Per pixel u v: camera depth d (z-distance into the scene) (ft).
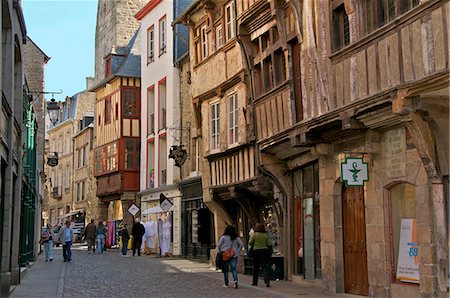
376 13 36.55
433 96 31.32
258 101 54.34
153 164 105.09
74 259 84.79
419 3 32.01
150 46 105.70
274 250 58.03
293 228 54.08
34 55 93.15
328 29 41.73
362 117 37.52
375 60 35.60
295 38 47.06
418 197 34.78
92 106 173.78
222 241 48.85
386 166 38.19
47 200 192.24
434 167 32.37
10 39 43.24
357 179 39.01
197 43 71.46
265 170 54.19
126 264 74.49
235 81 60.85
